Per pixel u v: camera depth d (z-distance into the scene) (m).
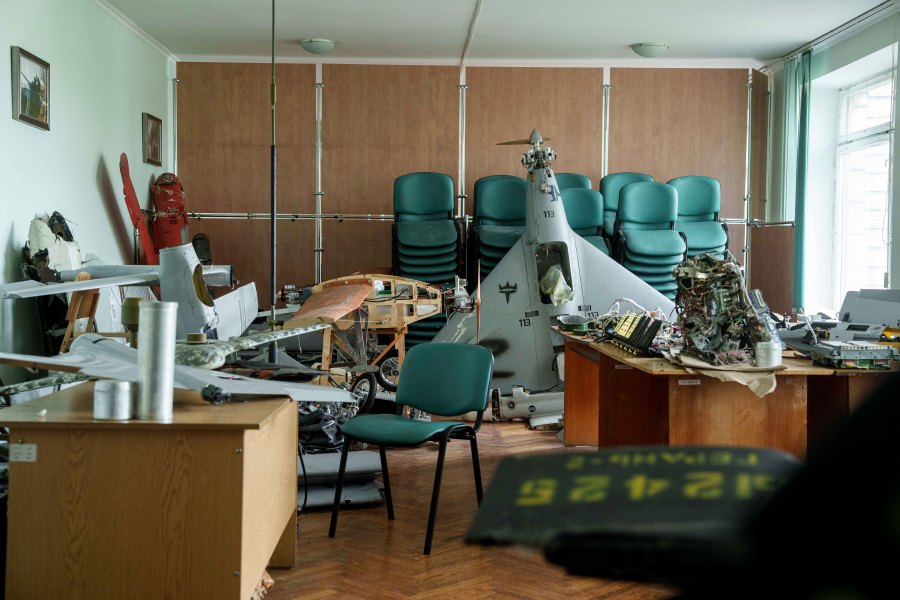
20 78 5.17
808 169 8.22
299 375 4.68
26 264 5.15
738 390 2.99
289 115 8.50
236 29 7.55
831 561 0.26
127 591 1.93
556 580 2.71
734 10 6.99
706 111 8.66
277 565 2.81
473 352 3.34
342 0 6.78
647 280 7.54
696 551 0.30
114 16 6.95
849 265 8.00
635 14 7.13
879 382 0.28
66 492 1.93
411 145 8.57
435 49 8.25
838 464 0.27
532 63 8.61
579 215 7.82
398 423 3.18
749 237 8.70
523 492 0.37
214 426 1.89
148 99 7.81
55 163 5.80
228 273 5.14
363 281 5.50
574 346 4.82
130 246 7.27
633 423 3.87
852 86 8.02
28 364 2.14
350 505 3.59
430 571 2.79
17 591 1.93
